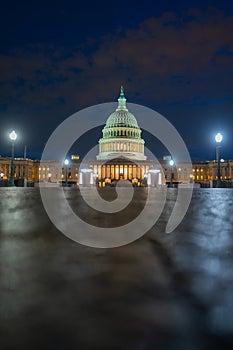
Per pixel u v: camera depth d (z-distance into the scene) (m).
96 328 2.01
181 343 1.85
